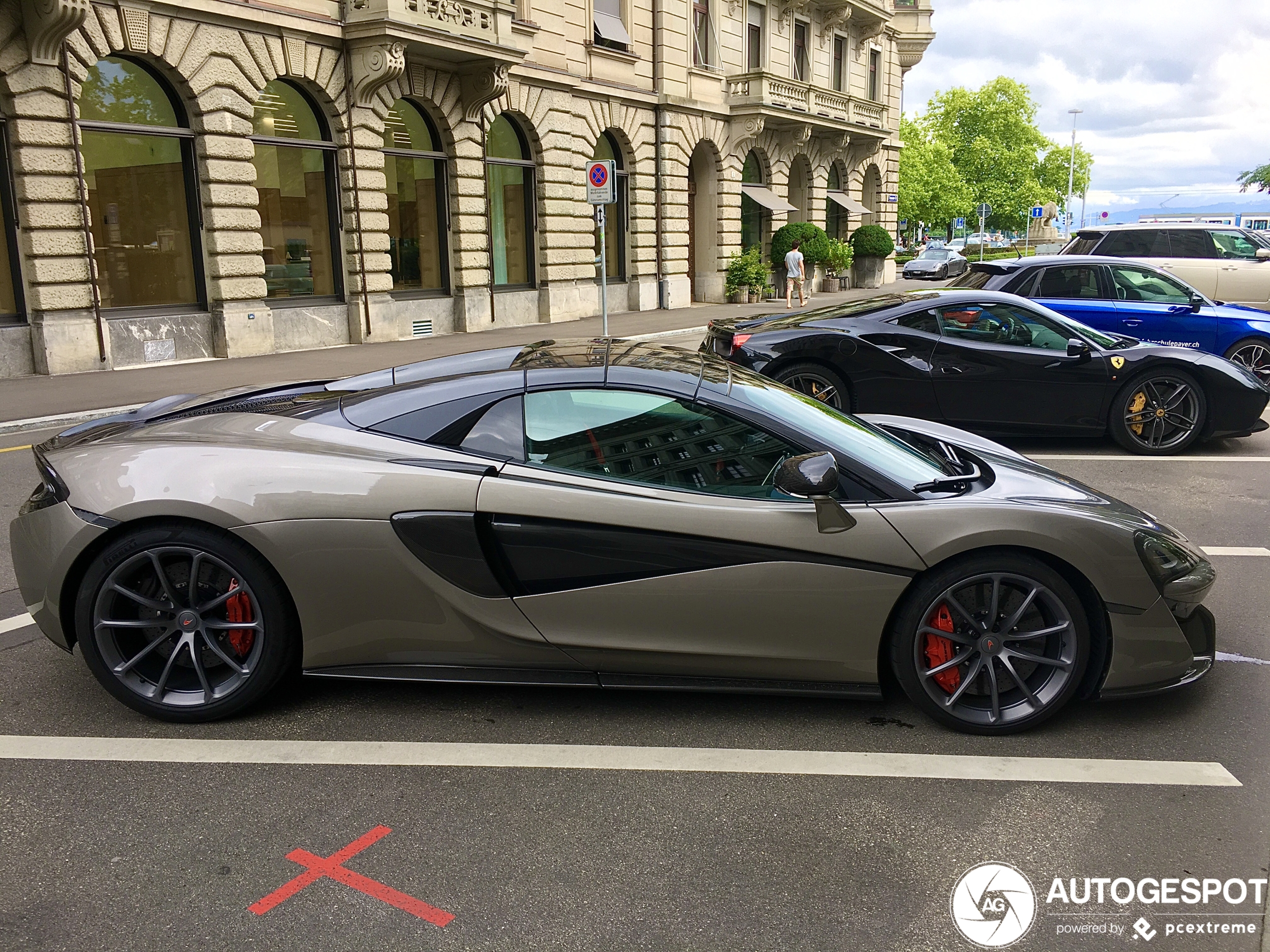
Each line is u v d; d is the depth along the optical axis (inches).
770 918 96.0
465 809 114.9
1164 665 133.4
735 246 1093.8
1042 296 435.5
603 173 615.2
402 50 637.3
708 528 128.5
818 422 142.9
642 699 144.5
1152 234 605.0
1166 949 92.0
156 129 543.8
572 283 867.4
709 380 141.8
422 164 727.1
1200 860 106.0
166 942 91.8
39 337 500.4
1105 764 126.0
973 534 127.5
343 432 137.3
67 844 107.3
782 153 1162.6
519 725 136.2
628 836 109.7
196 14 545.0
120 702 139.9
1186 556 135.7
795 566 128.8
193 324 572.1
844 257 1184.8
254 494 129.2
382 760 126.2
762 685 134.6
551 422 135.1
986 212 1606.8
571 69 845.8
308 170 639.8
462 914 96.2
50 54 481.1
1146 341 389.7
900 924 95.3
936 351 315.0
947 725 133.9
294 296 638.5
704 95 1017.5
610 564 130.2
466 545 130.0
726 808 115.4
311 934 93.0
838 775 123.1
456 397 137.5
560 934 93.4
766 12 1111.6
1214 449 333.7
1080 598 133.0
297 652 136.4
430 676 135.2
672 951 91.3
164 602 133.2
